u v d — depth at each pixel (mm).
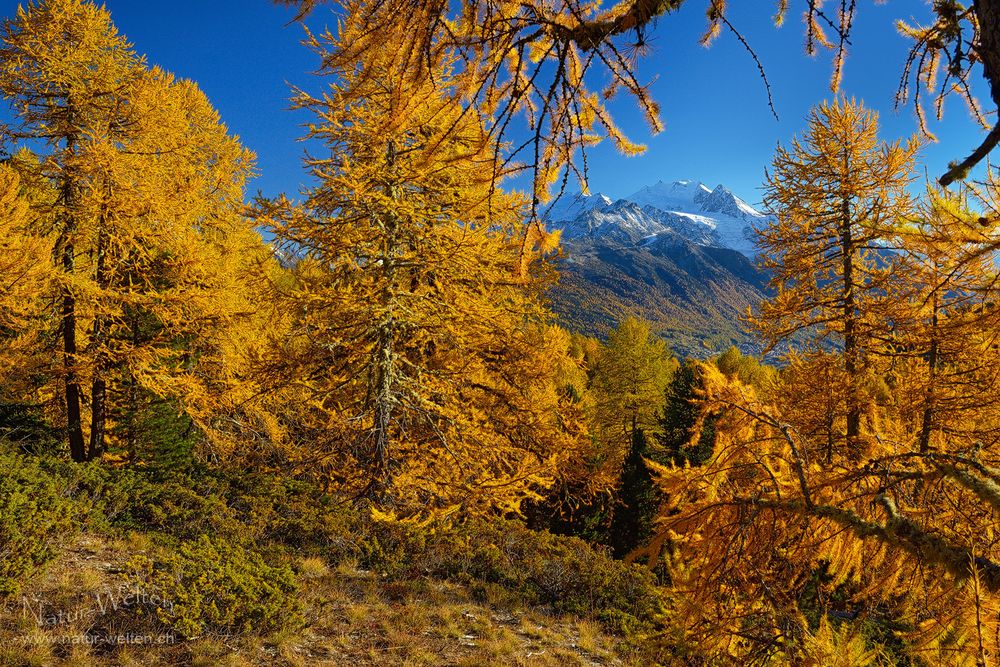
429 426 11125
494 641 7902
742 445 2779
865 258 10562
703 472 2785
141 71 11883
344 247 10039
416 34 1901
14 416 12789
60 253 11625
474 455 11000
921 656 1995
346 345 10469
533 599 9758
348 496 11625
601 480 11781
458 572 10234
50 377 12344
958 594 1922
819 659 2199
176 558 7555
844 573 2373
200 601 6621
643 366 28859
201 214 14031
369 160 10195
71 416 12344
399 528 10555
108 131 11664
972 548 2041
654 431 28531
